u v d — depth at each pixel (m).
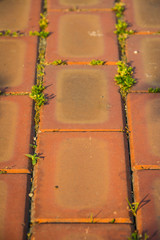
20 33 4.32
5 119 3.36
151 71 3.80
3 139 3.19
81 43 4.14
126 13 4.59
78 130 3.25
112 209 2.74
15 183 2.90
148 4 4.70
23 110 3.44
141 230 2.63
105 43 4.14
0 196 2.82
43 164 3.01
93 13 4.59
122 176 2.93
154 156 3.05
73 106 3.46
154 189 2.85
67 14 4.57
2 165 3.01
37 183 2.90
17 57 3.99
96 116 3.37
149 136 3.20
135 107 3.45
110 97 3.54
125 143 3.17
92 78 3.74
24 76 3.77
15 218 2.70
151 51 4.04
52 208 2.75
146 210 2.73
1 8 4.67
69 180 2.90
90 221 2.69
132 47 4.09
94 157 3.05
